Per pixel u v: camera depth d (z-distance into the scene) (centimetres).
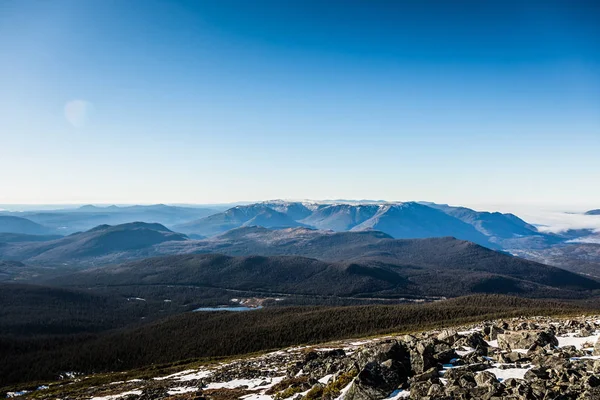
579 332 6500
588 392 3180
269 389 6234
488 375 4009
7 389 16212
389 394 4172
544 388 3469
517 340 5709
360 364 5181
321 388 5066
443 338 6538
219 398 6322
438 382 4144
